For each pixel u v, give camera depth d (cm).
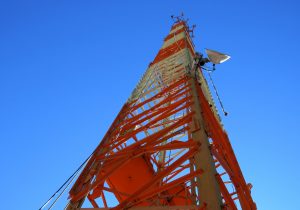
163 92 1927
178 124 1330
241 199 1358
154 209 930
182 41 3619
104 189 1436
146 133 1917
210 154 1008
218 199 828
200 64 1753
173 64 2762
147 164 1723
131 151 1341
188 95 1658
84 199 1220
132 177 1716
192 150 1045
